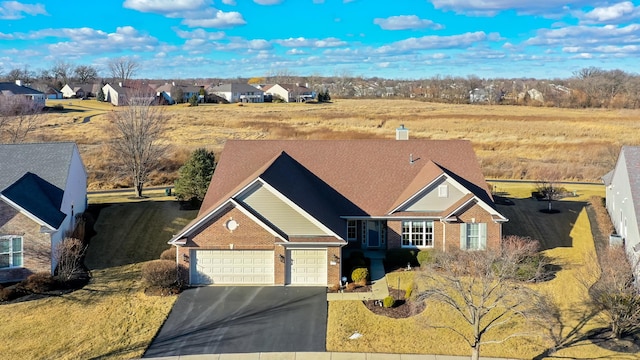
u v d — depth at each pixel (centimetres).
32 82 18225
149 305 2698
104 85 15850
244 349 2277
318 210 3088
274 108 13838
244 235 2927
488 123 10550
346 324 2491
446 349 2278
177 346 2302
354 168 3622
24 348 2272
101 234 3688
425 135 8919
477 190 3453
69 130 8431
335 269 2934
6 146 3566
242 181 3478
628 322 2338
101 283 2961
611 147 6800
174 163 6000
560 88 19912
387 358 2206
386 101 17950
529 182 5575
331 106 14975
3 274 2930
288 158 3653
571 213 4231
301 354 2236
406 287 2889
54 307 2664
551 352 2250
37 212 2992
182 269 2944
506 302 2223
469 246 3225
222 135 8494
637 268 2656
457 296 2678
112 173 5678
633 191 3062
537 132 9344
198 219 3011
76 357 2205
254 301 2745
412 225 3312
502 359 2200
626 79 17588
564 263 3203
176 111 12438
